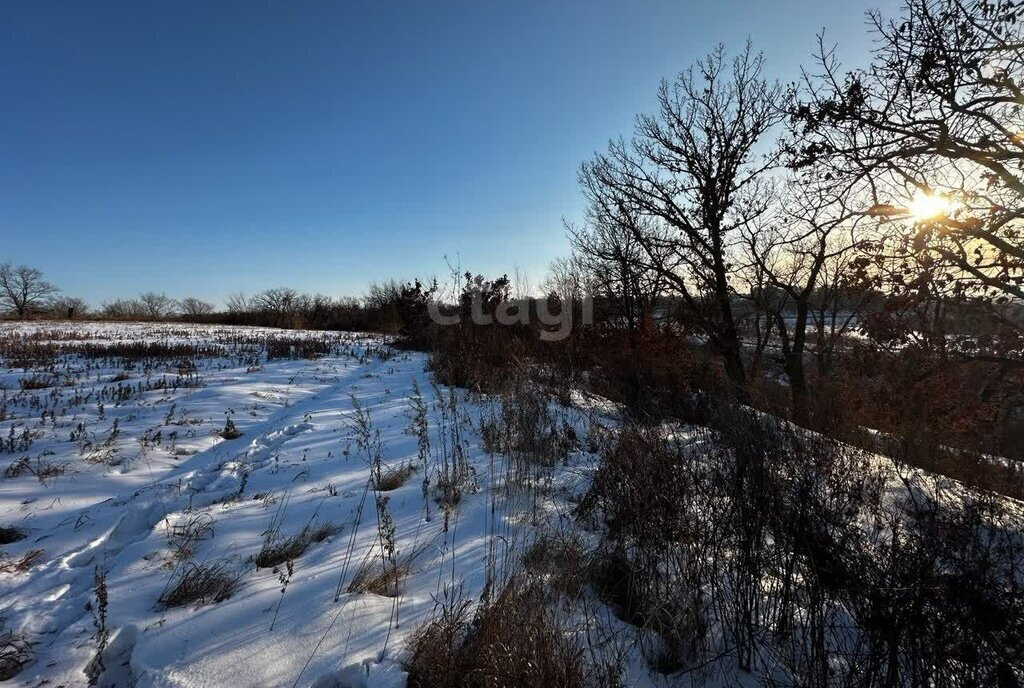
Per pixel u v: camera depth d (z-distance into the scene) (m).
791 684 2.52
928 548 2.64
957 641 2.34
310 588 3.13
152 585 3.17
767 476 3.19
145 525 4.18
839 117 7.11
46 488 4.85
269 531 3.90
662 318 13.61
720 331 13.89
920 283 6.38
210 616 2.84
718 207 14.91
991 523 2.95
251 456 6.11
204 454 6.24
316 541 3.88
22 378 10.92
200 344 19.34
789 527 2.88
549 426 6.48
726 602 2.94
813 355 13.57
